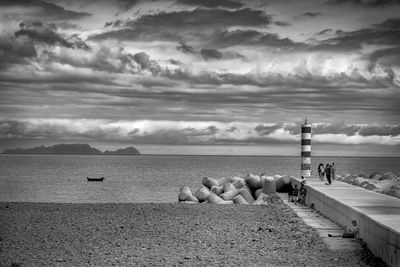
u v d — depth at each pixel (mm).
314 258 17312
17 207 31891
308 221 25938
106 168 186875
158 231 23281
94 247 19531
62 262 16938
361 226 20094
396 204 23766
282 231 23125
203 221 26516
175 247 19500
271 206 33531
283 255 17875
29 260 17266
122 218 27406
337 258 17203
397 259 14906
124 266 16297
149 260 17188
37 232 22969
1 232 22938
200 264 16578
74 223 25594
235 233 22688
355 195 28047
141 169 179750
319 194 30031
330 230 22781
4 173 136375
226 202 39906
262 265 16422
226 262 16859
